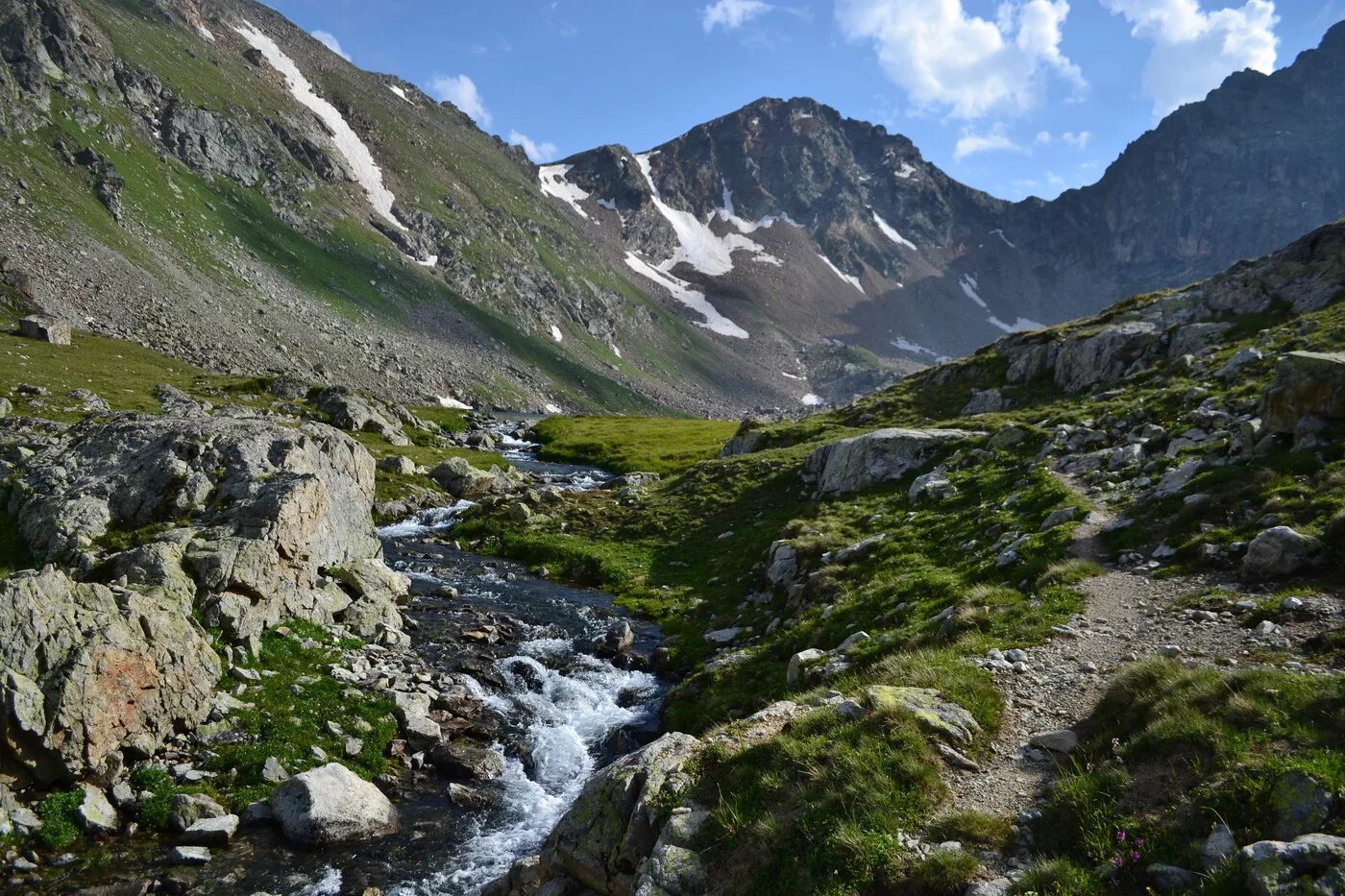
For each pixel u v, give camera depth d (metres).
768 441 72.19
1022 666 16.42
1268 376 35.78
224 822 17.02
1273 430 25.12
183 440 30.72
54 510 26.75
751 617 34.06
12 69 177.25
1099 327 61.94
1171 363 49.12
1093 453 34.91
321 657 25.25
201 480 28.91
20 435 38.59
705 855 12.24
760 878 11.40
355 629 29.09
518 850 18.08
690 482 62.09
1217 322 54.34
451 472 71.00
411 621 32.16
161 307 143.25
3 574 24.36
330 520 32.94
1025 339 72.44
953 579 25.36
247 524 26.88
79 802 16.55
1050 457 37.28
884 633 22.64
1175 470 27.52
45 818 15.98
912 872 10.48
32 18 198.38
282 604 26.75
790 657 25.86
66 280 128.12
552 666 29.72
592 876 13.75
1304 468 22.03
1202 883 8.66
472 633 31.84
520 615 36.22
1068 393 58.62
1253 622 16.02
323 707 22.39
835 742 13.62
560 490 68.12
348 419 95.88
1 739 16.09
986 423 52.19
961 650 18.09
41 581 18.30
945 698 15.05
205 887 15.46
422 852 17.72
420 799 19.91
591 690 28.00
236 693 21.66
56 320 102.81
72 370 88.75
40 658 17.31
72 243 140.38
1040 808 11.39
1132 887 9.27
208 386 100.38
